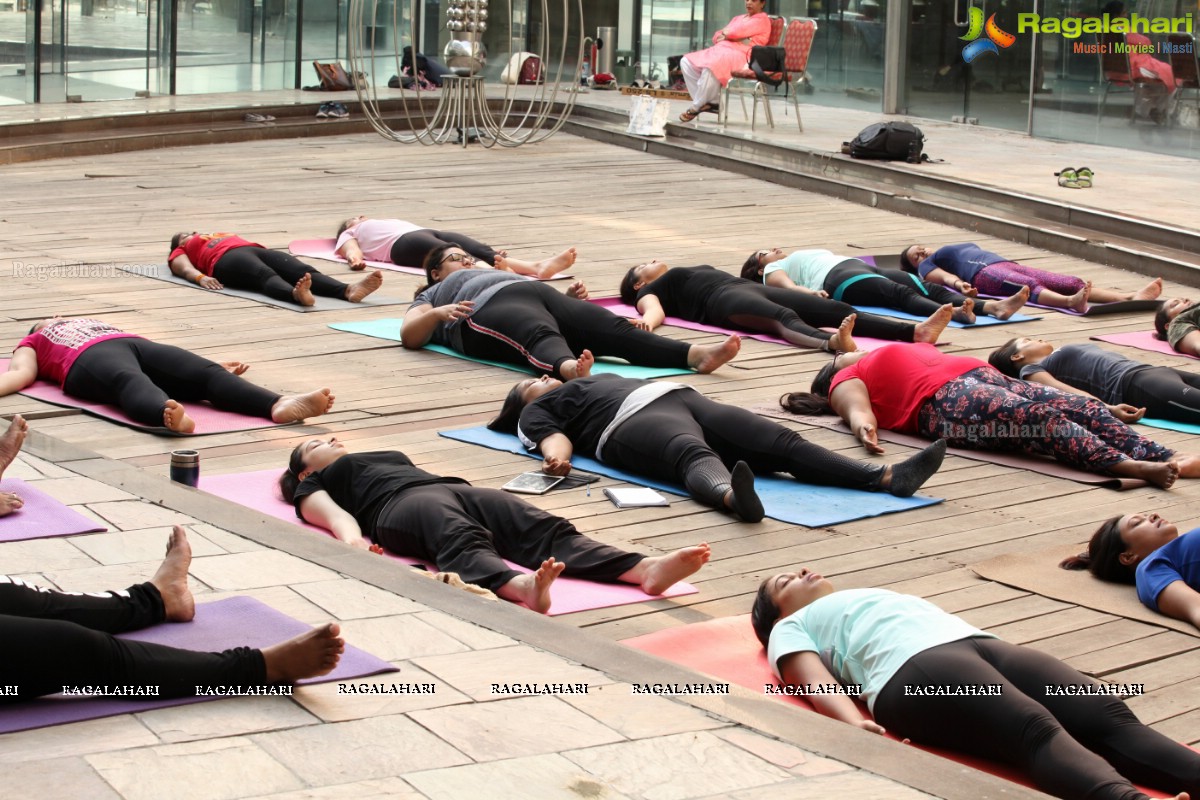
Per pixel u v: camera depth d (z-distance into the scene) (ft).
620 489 16.25
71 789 8.18
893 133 44.11
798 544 14.75
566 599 13.05
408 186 43.55
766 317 24.66
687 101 63.57
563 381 20.81
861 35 59.77
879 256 30.71
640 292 26.23
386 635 10.89
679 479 16.30
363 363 22.59
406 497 13.92
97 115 51.24
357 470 14.56
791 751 9.04
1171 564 13.14
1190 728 10.69
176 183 42.98
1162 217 34.53
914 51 57.62
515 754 8.85
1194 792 9.63
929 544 14.88
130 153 50.21
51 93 55.67
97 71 57.21
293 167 47.44
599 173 47.70
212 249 28.32
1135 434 17.52
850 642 10.87
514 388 18.37
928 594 13.42
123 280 28.53
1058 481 17.20
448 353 23.31
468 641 10.82
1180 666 11.85
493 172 47.37
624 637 12.25
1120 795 9.14
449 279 23.54
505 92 65.87
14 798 8.04
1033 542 14.99
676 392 17.15
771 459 16.70
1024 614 12.93
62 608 10.19
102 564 12.25
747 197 43.06
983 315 26.84
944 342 24.72
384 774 8.52
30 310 25.43
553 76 71.67
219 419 19.11
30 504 13.85
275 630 10.80
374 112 59.62
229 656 9.68
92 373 19.16
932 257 29.32
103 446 17.69
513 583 12.71
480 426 18.99
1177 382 19.49
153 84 59.57
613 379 17.65
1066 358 20.40
